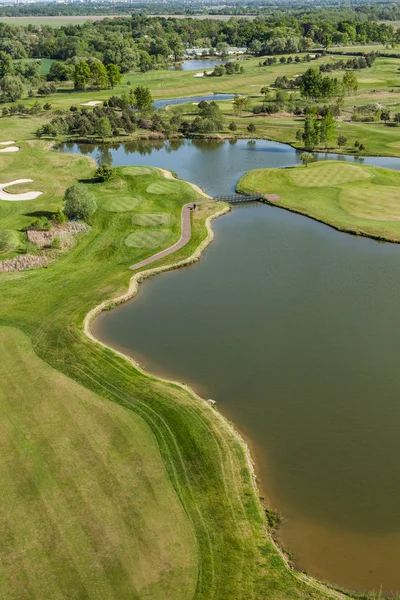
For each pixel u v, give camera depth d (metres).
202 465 37.28
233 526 32.84
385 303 58.72
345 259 68.69
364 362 48.97
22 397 43.59
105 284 62.66
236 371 48.19
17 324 54.22
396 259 68.38
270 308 58.12
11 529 32.34
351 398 44.62
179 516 33.22
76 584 29.11
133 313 57.84
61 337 52.16
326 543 32.69
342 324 54.91
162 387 45.41
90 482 35.59
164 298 60.69
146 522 32.75
